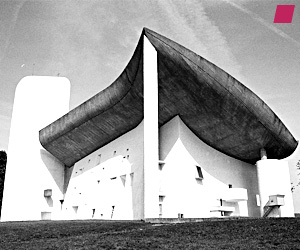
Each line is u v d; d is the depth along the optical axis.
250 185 23.78
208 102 18.27
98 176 24.69
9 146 30.86
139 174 20.02
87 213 24.81
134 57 17.70
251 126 19.95
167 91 18.31
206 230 10.06
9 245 9.04
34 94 31.95
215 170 21.30
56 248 8.08
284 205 19.91
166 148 20.03
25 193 29.42
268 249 7.32
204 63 16.78
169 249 7.52
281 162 20.80
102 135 24.31
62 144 28.14
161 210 18.98
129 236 9.44
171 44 16.25
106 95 21.00
